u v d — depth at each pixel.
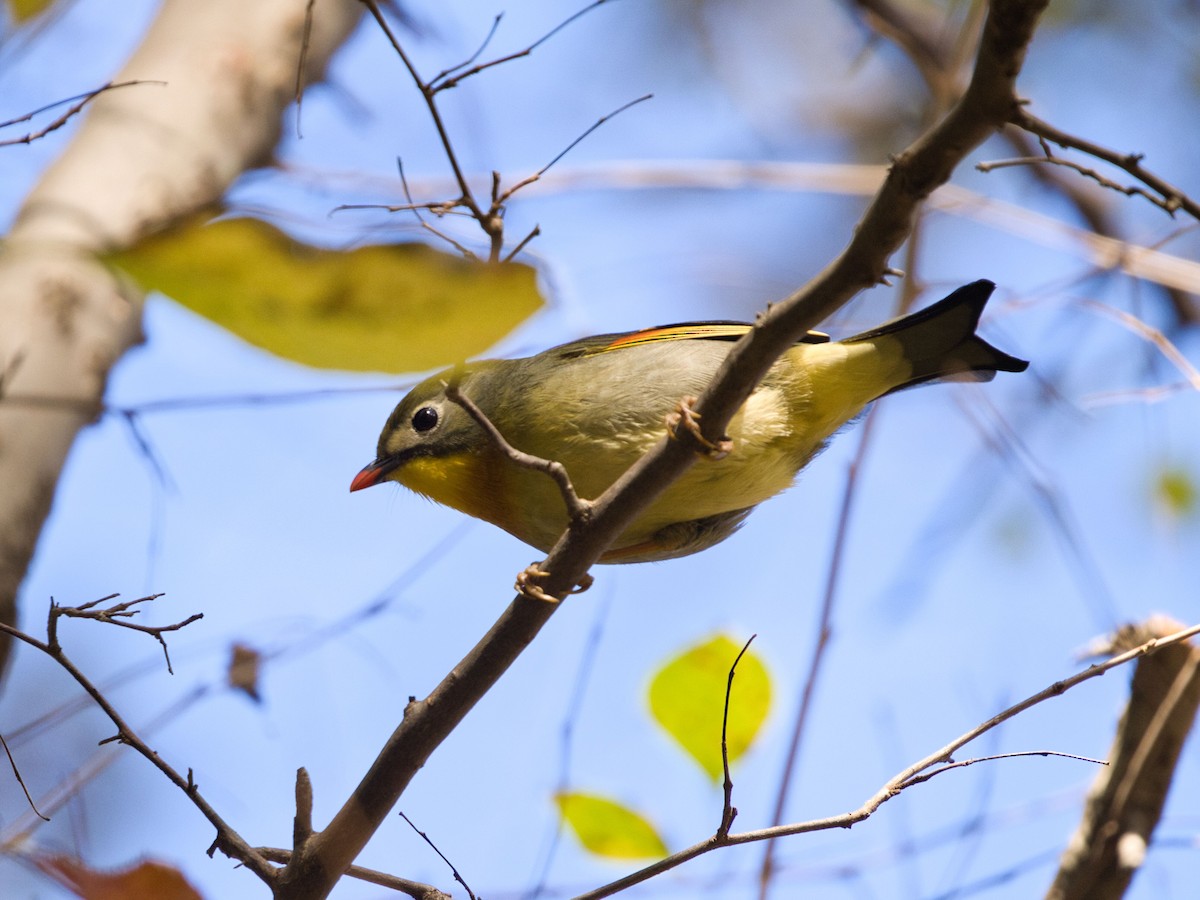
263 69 9.91
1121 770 7.95
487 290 5.71
